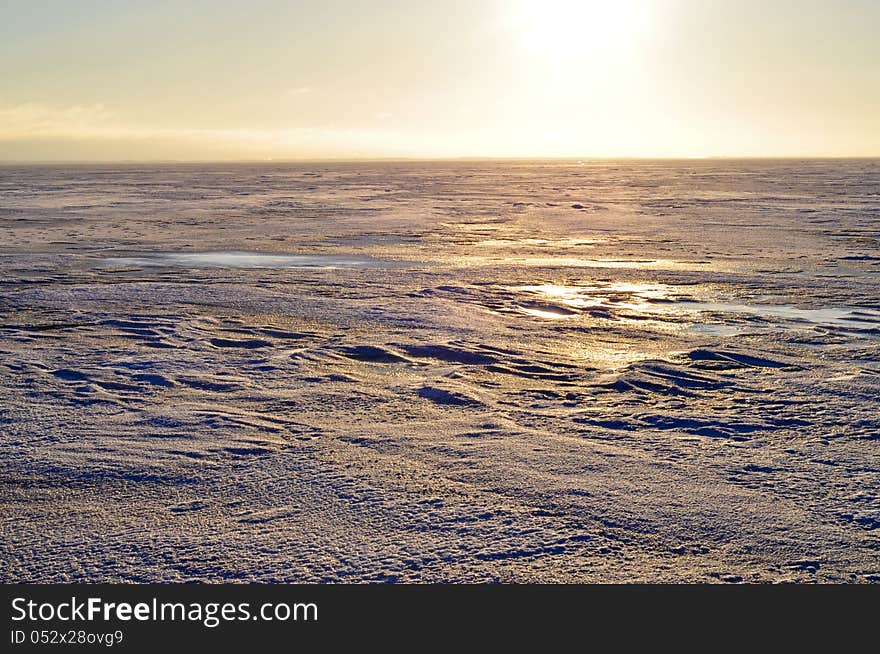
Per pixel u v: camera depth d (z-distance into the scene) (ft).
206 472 16.60
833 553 13.01
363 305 38.52
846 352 29.04
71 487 15.83
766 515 14.42
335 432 19.33
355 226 90.33
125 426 19.74
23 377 24.40
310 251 66.64
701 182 222.28
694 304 41.11
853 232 79.51
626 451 17.93
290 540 13.46
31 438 18.74
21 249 67.46
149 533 13.75
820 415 20.77
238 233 82.38
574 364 27.22
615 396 22.95
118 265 57.21
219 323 34.01
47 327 32.86
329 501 15.05
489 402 22.11
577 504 14.88
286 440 18.72
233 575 12.38
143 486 15.87
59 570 12.56
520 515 14.40
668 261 59.06
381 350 28.89
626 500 15.07
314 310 37.22
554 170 421.18
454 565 12.62
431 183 237.86
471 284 47.37
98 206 127.03
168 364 26.30
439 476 16.30
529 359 27.78
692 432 19.44
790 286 46.62
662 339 31.63
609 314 37.96
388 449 18.04
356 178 295.48
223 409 21.27
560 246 70.08
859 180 223.10
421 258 61.57
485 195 161.58
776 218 96.73
